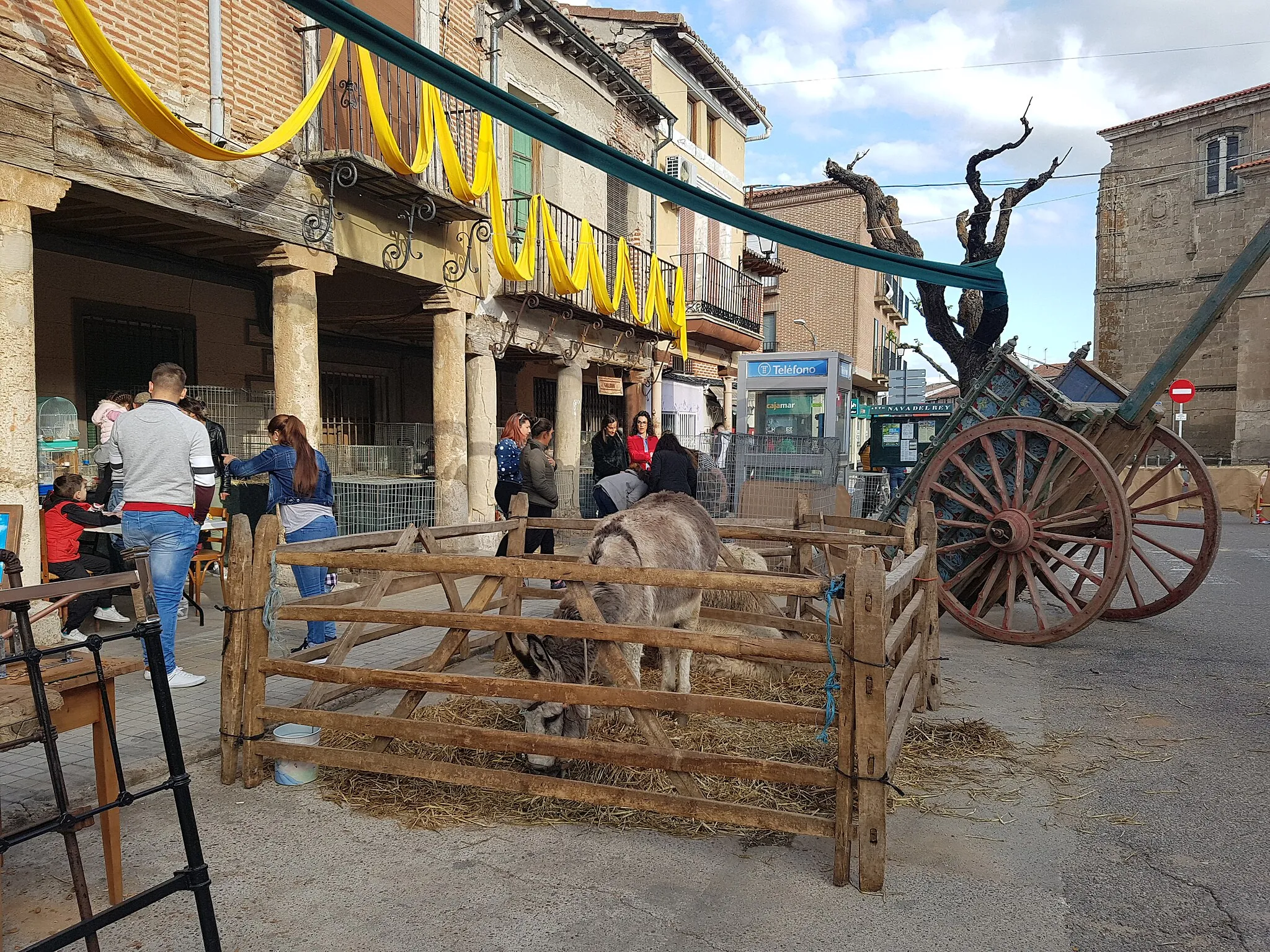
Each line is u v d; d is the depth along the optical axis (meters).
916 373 18.50
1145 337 36.72
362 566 4.09
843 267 31.89
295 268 8.46
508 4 12.34
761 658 3.41
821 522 6.69
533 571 3.84
